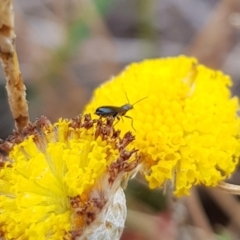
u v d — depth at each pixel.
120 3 0.10
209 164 0.05
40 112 0.09
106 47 0.09
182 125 0.05
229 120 0.05
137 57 0.10
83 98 0.09
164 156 0.05
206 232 0.07
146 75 0.05
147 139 0.05
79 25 0.09
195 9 0.11
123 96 0.05
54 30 0.09
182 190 0.05
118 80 0.05
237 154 0.05
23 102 0.05
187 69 0.05
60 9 0.09
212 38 0.09
